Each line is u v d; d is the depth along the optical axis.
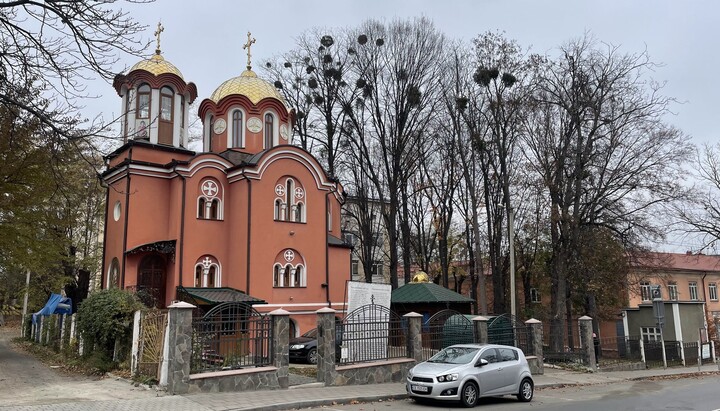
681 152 30.70
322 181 27.92
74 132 12.91
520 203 38.84
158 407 11.75
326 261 27.41
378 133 36.75
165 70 27.59
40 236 22.59
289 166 26.89
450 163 38.56
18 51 11.93
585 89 30.47
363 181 37.97
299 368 19.70
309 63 38.62
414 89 35.75
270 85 31.30
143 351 15.09
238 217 25.80
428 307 28.47
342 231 41.66
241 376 14.28
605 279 33.19
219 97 30.41
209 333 14.48
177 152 27.16
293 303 25.84
